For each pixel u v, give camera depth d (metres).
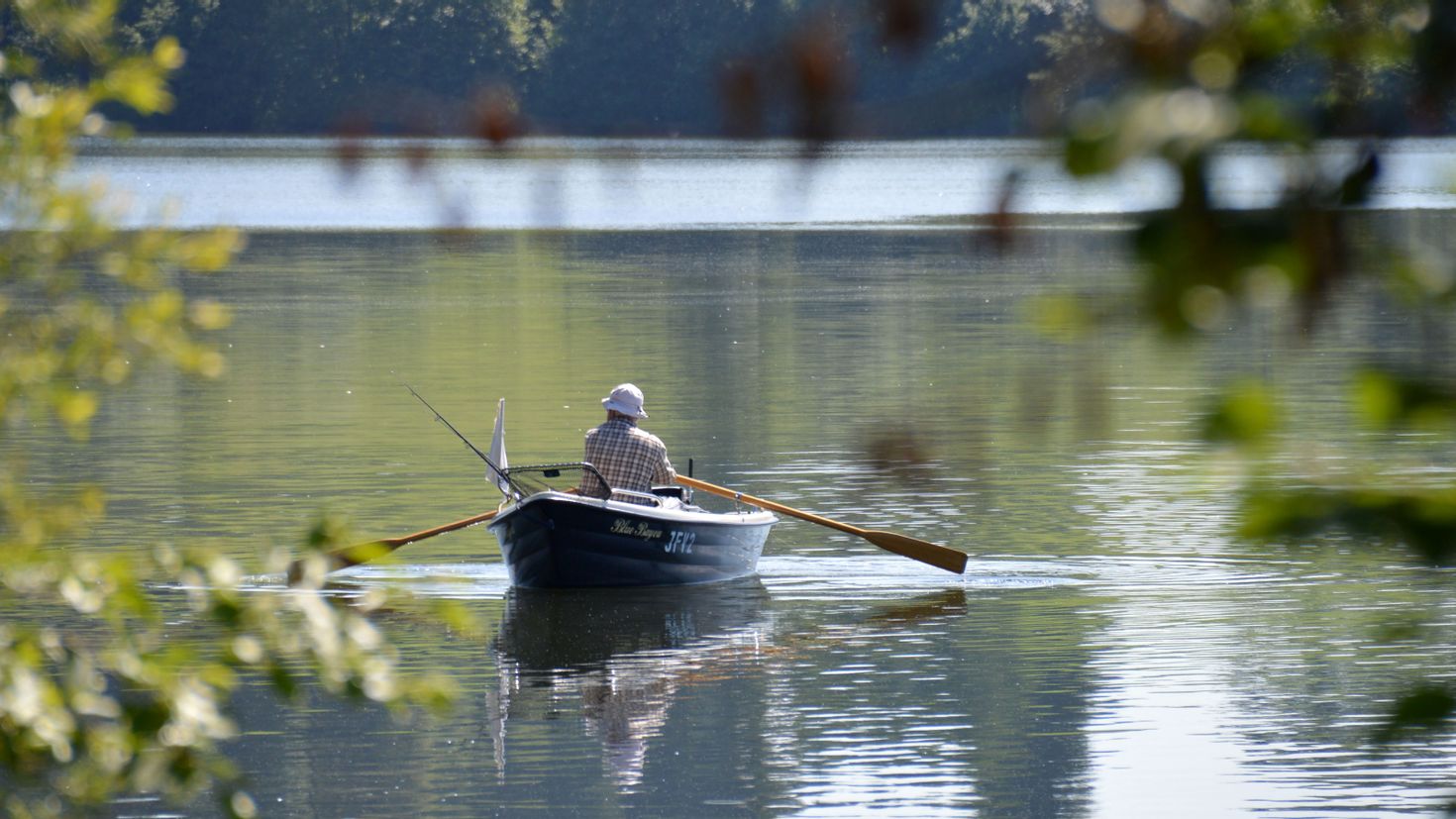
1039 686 36.34
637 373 87.38
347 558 13.38
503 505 48.28
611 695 36.59
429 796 30.33
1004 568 47.69
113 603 12.52
